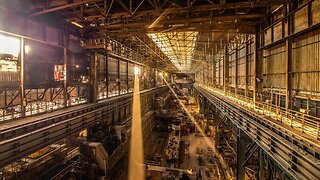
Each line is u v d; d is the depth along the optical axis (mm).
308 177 6848
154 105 48781
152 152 29359
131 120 30531
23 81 11969
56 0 13859
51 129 11992
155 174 18750
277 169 11047
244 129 13805
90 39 19812
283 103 14234
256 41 18219
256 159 16391
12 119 10922
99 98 23719
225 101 21188
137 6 15836
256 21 17297
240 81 25578
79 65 20328
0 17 11062
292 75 12961
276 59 15234
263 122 11508
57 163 15492
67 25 17891
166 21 16484
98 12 16406
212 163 25297
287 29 13312
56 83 14805
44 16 14875
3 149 8766
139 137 30406
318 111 10547
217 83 43125
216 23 17188
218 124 29797
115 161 18109
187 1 13906
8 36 12062
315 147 6980
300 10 11898
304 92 11727
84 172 14000
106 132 20734
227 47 32719
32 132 10438
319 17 10258
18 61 12734
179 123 39031
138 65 43062
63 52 17734
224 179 21359
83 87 22406
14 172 11859
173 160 23672
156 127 42000
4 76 11414
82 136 20047
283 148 8625
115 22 18484
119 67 31141
